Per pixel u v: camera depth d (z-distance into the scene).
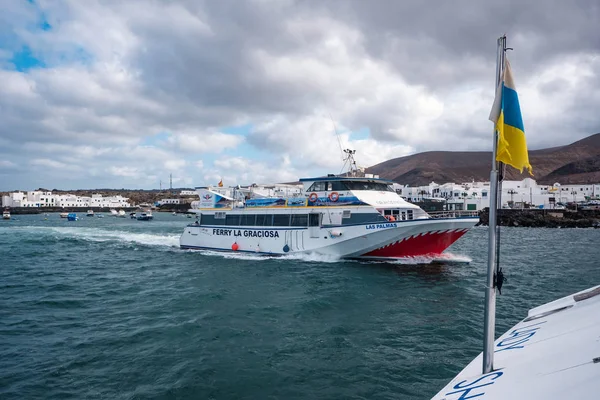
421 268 24.33
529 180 117.00
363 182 27.50
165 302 17.55
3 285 21.73
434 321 14.69
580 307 7.59
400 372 10.49
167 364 10.95
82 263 29.58
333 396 9.26
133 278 23.33
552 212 85.00
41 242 44.69
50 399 9.18
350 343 12.52
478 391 5.30
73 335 13.40
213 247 32.81
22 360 11.34
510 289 19.92
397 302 17.19
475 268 24.80
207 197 34.19
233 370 10.56
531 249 38.19
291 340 12.76
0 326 14.41
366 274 22.62
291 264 25.78
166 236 50.41
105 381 10.02
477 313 15.72
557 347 5.82
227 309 16.25
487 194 103.00
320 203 26.98
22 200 186.50
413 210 26.12
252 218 30.17
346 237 25.36
